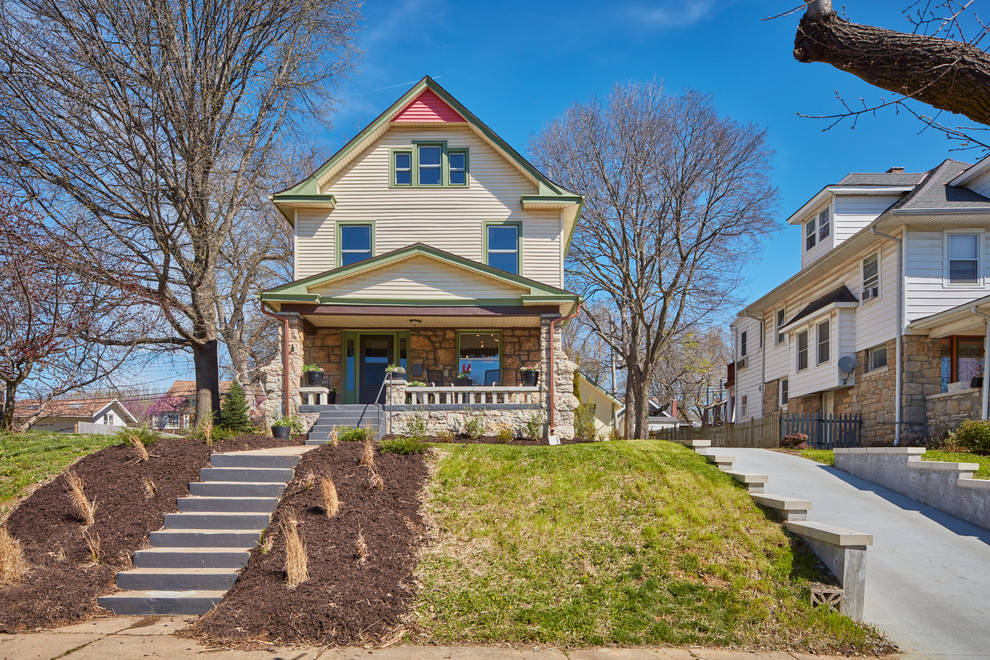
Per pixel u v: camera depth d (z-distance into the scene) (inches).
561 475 400.5
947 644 269.3
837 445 794.8
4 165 645.3
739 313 1229.7
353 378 808.9
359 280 727.7
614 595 296.7
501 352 813.9
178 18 703.1
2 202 607.5
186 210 718.5
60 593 302.2
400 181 832.3
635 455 429.7
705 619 281.3
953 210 690.8
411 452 432.1
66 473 411.8
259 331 1307.8
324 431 643.5
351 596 285.3
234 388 695.1
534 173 810.2
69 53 651.5
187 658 247.3
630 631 272.8
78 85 641.0
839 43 160.7
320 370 725.3
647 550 327.9
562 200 808.9
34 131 653.9
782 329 1024.2
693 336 1700.3
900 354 725.3
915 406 717.3
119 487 392.2
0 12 621.6
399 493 376.2
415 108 834.8
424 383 774.5
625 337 1316.4
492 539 338.3
